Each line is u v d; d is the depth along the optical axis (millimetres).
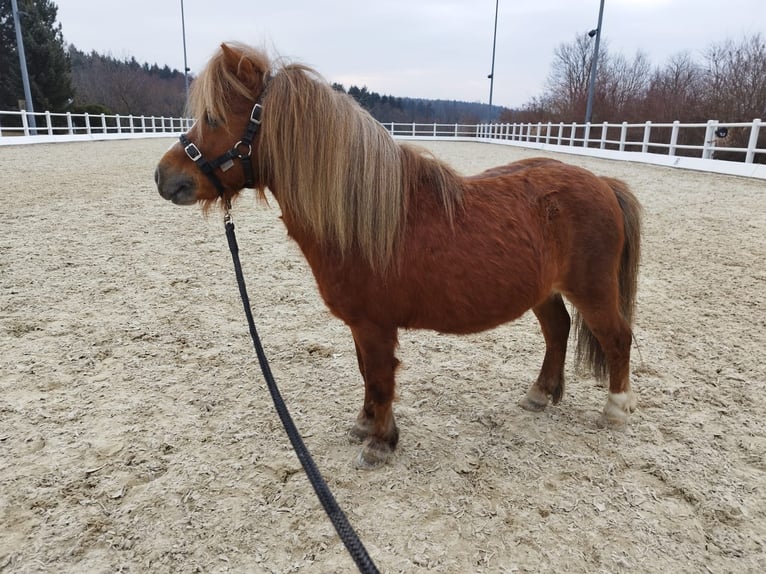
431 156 2232
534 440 2543
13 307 4047
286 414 1642
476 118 50781
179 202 2053
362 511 2072
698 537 1939
